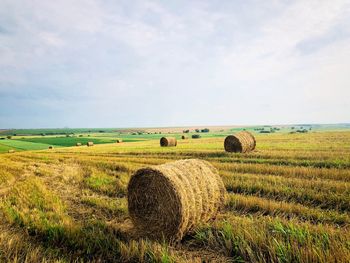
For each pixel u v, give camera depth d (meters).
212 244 5.97
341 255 4.77
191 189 6.98
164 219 6.73
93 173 14.68
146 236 6.84
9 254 5.57
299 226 6.10
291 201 8.79
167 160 18.97
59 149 41.59
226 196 8.72
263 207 8.00
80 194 10.52
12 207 8.52
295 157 17.03
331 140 34.12
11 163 21.92
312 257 4.86
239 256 5.33
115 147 39.41
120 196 10.30
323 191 9.40
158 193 6.85
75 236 6.31
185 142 41.91
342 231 6.00
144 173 7.08
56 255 5.55
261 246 5.50
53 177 14.43
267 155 18.30
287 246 5.28
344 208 8.02
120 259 5.52
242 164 14.71
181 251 5.92
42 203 9.03
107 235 6.38
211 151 22.92
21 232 6.81
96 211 8.45
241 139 21.17
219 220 7.46
